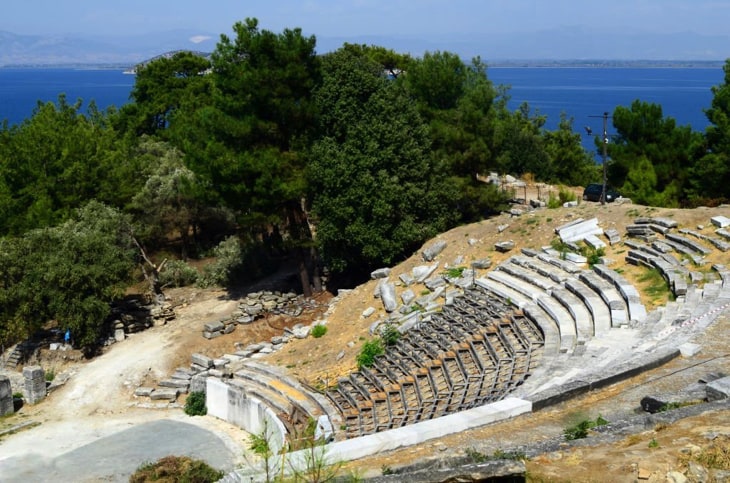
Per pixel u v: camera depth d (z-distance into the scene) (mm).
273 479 11992
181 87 76562
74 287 37500
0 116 180625
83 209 45719
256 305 41719
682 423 13953
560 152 72625
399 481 11422
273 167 39188
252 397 30391
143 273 47844
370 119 40594
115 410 32781
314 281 44531
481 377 24594
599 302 27844
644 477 11688
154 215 50250
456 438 15617
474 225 41344
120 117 74938
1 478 26047
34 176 49031
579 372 20125
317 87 41344
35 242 38719
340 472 13109
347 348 33406
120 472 26484
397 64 73188
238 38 40469
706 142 46312
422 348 29531
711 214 34688
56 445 29000
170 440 29469
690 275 28328
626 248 34062
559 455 12898
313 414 27547
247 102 40469
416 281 37594
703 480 11500
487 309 31109
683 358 19766
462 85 53031
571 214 39000
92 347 38750
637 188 45969
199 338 38594
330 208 39750
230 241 48594
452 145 45344
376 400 26672
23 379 36500
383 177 39594
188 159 41188
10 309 37781
